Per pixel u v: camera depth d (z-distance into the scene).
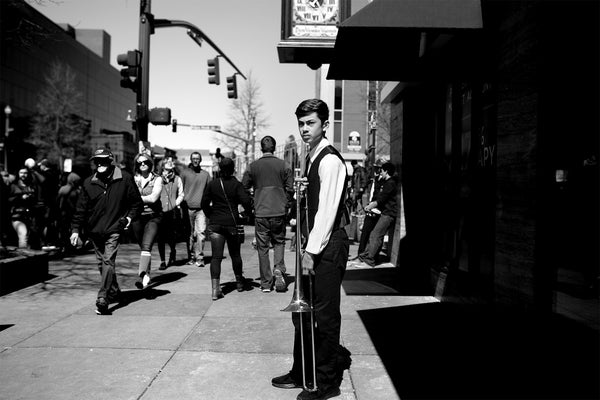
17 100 74.06
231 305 6.54
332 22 7.71
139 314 6.05
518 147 4.38
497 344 4.74
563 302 3.83
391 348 4.74
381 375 4.06
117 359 4.46
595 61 3.53
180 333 5.26
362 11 4.48
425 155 8.51
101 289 5.99
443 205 7.20
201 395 3.71
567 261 3.79
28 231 11.12
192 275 8.87
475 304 5.51
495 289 4.82
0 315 5.96
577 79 3.72
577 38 3.73
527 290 4.17
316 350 3.82
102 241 6.10
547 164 4.00
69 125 68.44
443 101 7.38
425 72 7.00
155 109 13.07
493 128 5.19
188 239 10.48
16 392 3.73
